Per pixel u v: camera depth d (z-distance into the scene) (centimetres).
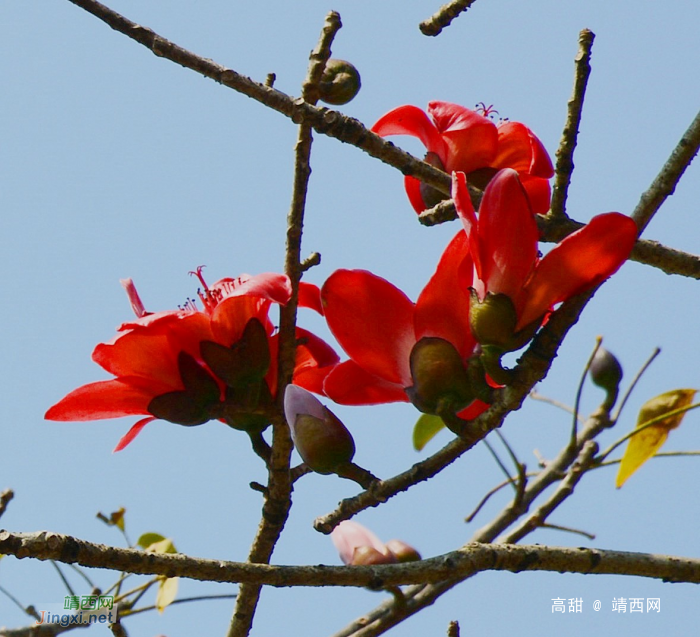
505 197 337
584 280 337
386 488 340
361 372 347
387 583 335
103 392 347
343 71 358
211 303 351
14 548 329
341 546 364
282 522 346
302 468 346
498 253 337
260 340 346
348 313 345
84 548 330
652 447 371
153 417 349
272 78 351
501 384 338
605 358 389
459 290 342
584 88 349
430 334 343
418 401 342
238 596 351
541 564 342
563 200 351
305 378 351
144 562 331
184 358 346
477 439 339
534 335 338
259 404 346
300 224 346
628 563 345
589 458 376
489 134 363
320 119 349
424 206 364
